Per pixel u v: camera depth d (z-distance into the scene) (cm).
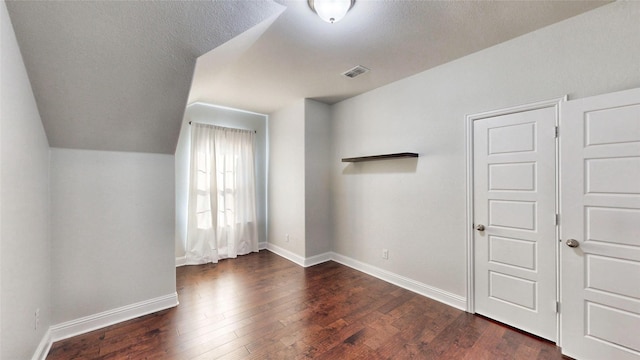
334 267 381
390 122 324
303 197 391
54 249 206
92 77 180
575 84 193
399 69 282
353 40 222
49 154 204
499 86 230
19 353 156
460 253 258
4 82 137
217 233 418
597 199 178
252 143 459
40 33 149
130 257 241
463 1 174
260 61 261
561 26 199
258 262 404
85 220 220
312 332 219
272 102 404
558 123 201
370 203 352
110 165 231
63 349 195
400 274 314
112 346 200
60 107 189
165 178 261
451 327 226
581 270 184
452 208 264
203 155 406
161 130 239
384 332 219
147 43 170
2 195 137
